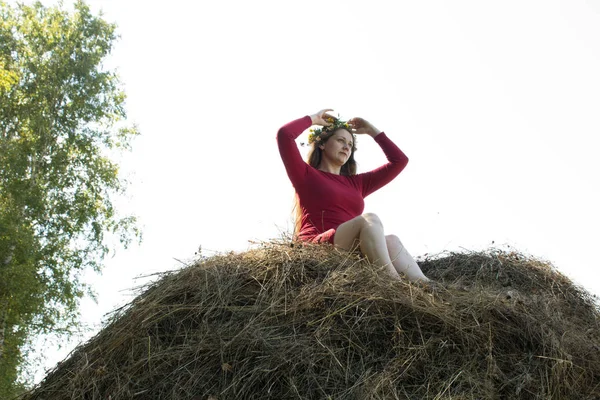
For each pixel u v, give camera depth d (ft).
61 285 48.32
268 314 11.64
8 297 44.80
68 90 54.03
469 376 10.59
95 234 51.83
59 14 57.47
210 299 12.20
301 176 16.62
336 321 11.37
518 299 12.12
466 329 11.19
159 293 12.60
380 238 13.80
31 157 51.29
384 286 11.93
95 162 53.11
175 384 10.94
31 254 45.78
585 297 14.67
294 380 10.61
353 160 18.90
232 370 10.91
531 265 15.74
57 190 51.52
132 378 11.23
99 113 54.39
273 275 12.52
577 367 11.08
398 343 11.02
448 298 12.00
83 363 11.95
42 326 47.29
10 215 46.16
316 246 13.66
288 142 16.48
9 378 44.73
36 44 55.11
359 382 10.52
